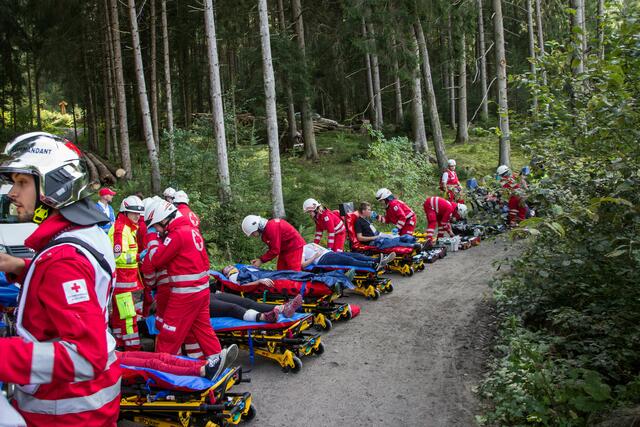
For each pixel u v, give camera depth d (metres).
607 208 4.99
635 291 5.49
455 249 13.73
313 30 27.30
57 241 2.14
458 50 23.56
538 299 6.75
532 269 6.65
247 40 28.38
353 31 23.44
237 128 19.00
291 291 7.61
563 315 5.90
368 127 21.62
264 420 4.91
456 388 5.52
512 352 5.78
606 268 5.70
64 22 24.59
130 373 4.38
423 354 6.58
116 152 26.00
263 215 14.69
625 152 4.89
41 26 26.09
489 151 27.73
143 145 29.23
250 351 6.14
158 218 5.20
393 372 6.03
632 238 4.88
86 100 29.39
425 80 23.14
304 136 24.66
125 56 27.78
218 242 13.00
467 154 27.45
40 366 1.95
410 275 11.18
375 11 20.22
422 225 17.09
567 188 5.89
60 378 2.02
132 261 6.19
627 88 4.82
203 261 5.39
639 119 4.62
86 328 2.05
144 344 7.16
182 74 32.84
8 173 2.19
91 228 2.29
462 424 4.75
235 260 12.61
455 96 37.25
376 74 30.83
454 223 15.19
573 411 4.45
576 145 5.87
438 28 24.48
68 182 2.20
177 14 26.97
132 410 4.39
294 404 5.25
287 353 6.02
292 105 25.77
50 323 2.13
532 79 6.28
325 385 5.70
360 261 9.14
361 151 25.02
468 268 11.54
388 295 9.70
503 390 5.13
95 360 2.08
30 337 2.13
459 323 7.76
